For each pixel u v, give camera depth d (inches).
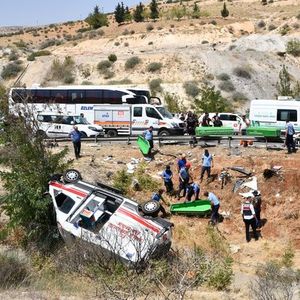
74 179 727.7
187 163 1032.2
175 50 3243.1
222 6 6136.8
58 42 4776.1
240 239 928.3
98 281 488.4
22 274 517.0
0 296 435.8
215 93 2132.1
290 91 2331.4
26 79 3097.9
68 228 666.8
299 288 553.9
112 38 4488.2
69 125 1352.1
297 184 1014.4
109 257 584.4
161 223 671.8
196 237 885.8
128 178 1043.3
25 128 756.6
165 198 1012.5
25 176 733.9
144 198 1002.1
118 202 700.0
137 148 1205.1
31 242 685.9
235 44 3671.3
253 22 4864.7
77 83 3011.8
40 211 711.7
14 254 589.3
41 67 3174.2
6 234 708.7
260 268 767.1
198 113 2010.3
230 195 1011.9
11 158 754.2
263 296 423.5
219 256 788.6
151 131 1151.0
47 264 579.2
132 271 535.8
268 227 954.1
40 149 750.5
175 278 450.3
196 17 5088.6
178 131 1403.8
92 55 3287.4
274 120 1310.3
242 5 6117.1
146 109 1422.2
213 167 1069.1
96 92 1549.0
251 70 2994.6
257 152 1134.4
